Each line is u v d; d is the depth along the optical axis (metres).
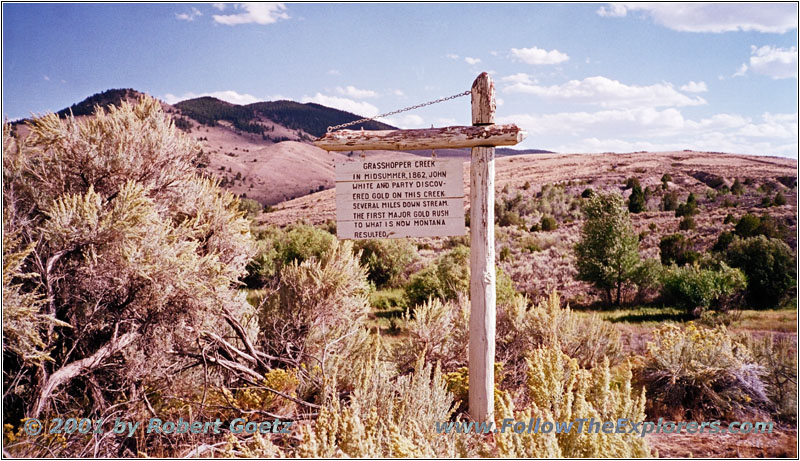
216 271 4.97
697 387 4.87
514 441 2.86
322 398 4.45
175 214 5.37
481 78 4.11
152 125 5.36
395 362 5.80
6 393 4.11
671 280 12.41
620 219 14.14
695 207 31.30
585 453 2.89
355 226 4.20
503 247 22.56
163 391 4.80
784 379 4.90
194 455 3.61
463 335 5.90
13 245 4.01
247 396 4.62
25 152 4.67
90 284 4.36
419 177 4.18
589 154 83.12
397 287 15.57
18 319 3.80
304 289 6.09
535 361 3.61
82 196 4.75
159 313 4.62
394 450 2.88
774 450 3.93
